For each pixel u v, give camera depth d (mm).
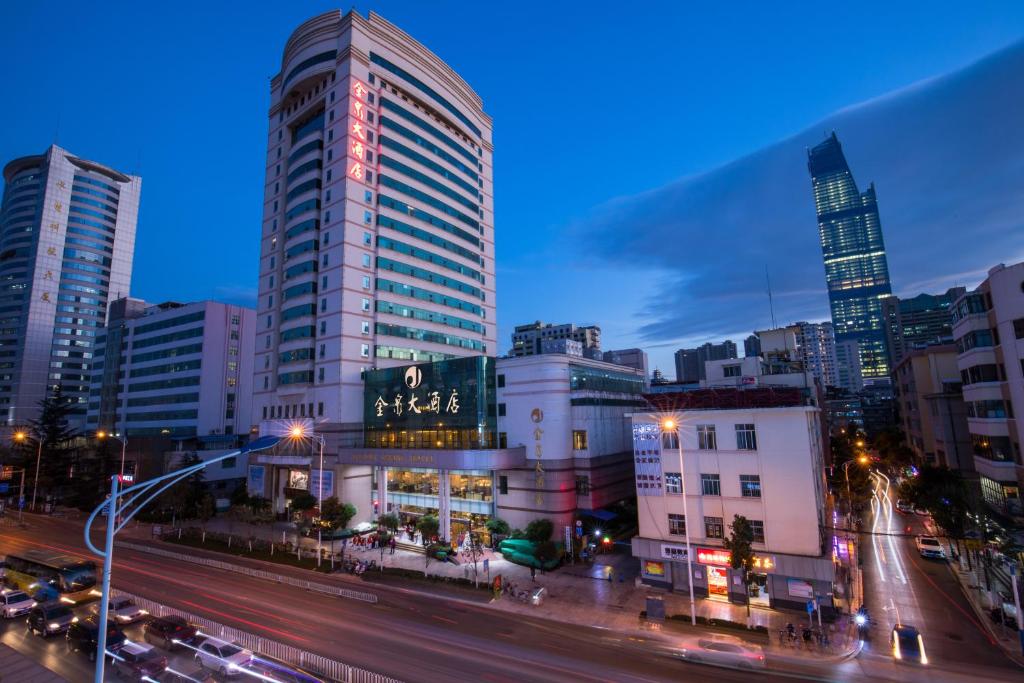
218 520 75812
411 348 81812
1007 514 44781
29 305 164375
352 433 71938
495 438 61188
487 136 107312
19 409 158625
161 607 36906
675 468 42312
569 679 26703
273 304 84688
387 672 27406
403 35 88125
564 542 53188
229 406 111688
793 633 32031
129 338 125188
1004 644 31094
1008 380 44906
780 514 38281
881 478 101062
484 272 100812
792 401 39750
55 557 43469
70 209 175375
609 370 67750
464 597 40500
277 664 27812
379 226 79750
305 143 82812
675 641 31953
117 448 94375
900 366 105375
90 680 27344
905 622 34906
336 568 48469
